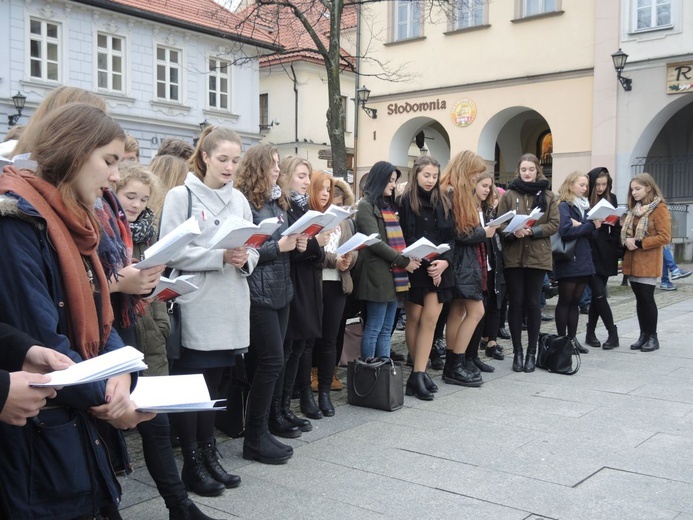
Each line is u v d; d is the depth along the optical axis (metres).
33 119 2.42
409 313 5.91
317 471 4.04
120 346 2.28
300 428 4.74
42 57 19.61
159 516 3.43
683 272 15.14
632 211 7.60
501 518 3.40
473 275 5.88
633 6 17.52
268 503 3.58
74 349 2.02
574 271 6.96
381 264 5.41
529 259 6.50
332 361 5.24
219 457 4.07
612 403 5.54
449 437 4.67
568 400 5.63
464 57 20.30
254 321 4.05
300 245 4.20
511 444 4.52
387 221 5.48
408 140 22.05
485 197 6.23
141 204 3.57
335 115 14.32
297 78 27.77
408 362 6.91
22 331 1.88
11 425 1.89
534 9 19.14
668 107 17.28
